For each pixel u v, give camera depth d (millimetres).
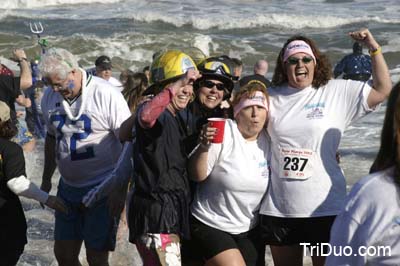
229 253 5266
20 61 9008
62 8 31984
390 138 3436
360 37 5402
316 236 5430
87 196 6027
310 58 5375
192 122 5371
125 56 23859
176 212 5199
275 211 5441
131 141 5762
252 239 5508
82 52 23984
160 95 5039
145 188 5160
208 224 5387
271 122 5434
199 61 5660
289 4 32438
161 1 33406
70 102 6219
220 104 5574
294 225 5434
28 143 10367
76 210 6324
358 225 3477
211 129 5066
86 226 6266
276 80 5578
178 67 5332
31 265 7672
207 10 31016
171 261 5133
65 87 6105
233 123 5387
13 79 8836
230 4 32562
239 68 9320
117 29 27234
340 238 3531
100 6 32375
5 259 5926
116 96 6184
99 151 6227
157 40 25078
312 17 28156
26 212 9242
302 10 30750
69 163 6273
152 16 28328
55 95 6309
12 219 5949
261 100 5332
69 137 6246
